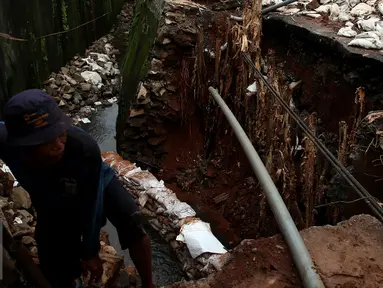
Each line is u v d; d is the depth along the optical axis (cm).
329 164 387
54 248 221
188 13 538
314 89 461
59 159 172
